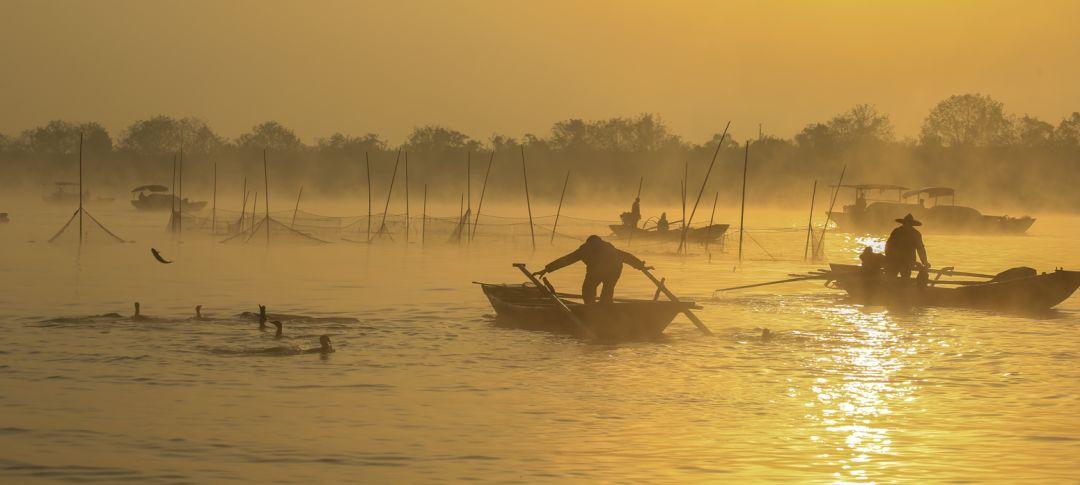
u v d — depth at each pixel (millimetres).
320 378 52500
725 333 70500
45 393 48031
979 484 35781
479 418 44469
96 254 142250
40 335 64250
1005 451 39938
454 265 130625
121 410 44906
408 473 36406
